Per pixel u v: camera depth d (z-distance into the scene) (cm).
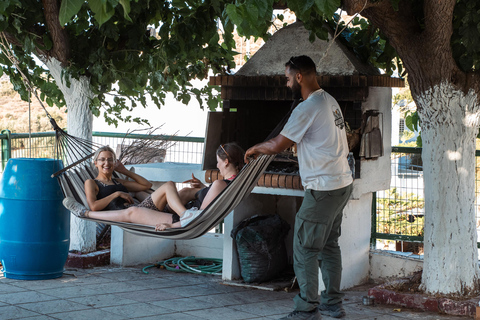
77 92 678
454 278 521
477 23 485
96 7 273
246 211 645
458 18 507
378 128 611
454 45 516
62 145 625
